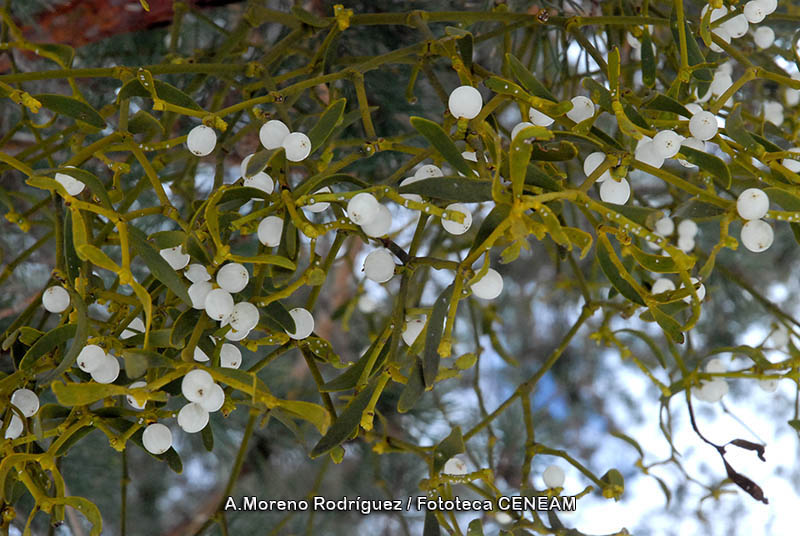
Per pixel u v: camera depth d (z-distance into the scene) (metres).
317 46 0.77
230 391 0.58
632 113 0.57
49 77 0.60
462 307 1.22
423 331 0.55
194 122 0.82
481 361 1.44
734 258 1.06
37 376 0.60
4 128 0.83
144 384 0.58
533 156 0.56
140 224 0.91
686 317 0.88
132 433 0.57
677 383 0.68
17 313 0.87
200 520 1.13
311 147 0.55
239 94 0.81
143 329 0.60
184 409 0.54
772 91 0.78
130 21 0.75
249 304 0.55
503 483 1.26
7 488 0.57
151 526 1.18
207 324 0.55
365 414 0.56
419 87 0.77
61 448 0.57
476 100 0.55
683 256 0.54
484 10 0.74
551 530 0.63
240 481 1.11
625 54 0.80
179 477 1.20
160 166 0.68
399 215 1.06
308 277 0.56
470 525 0.58
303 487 1.12
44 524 0.96
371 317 0.93
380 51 0.76
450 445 0.57
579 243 0.53
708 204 0.56
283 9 0.82
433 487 0.60
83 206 0.53
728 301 1.11
